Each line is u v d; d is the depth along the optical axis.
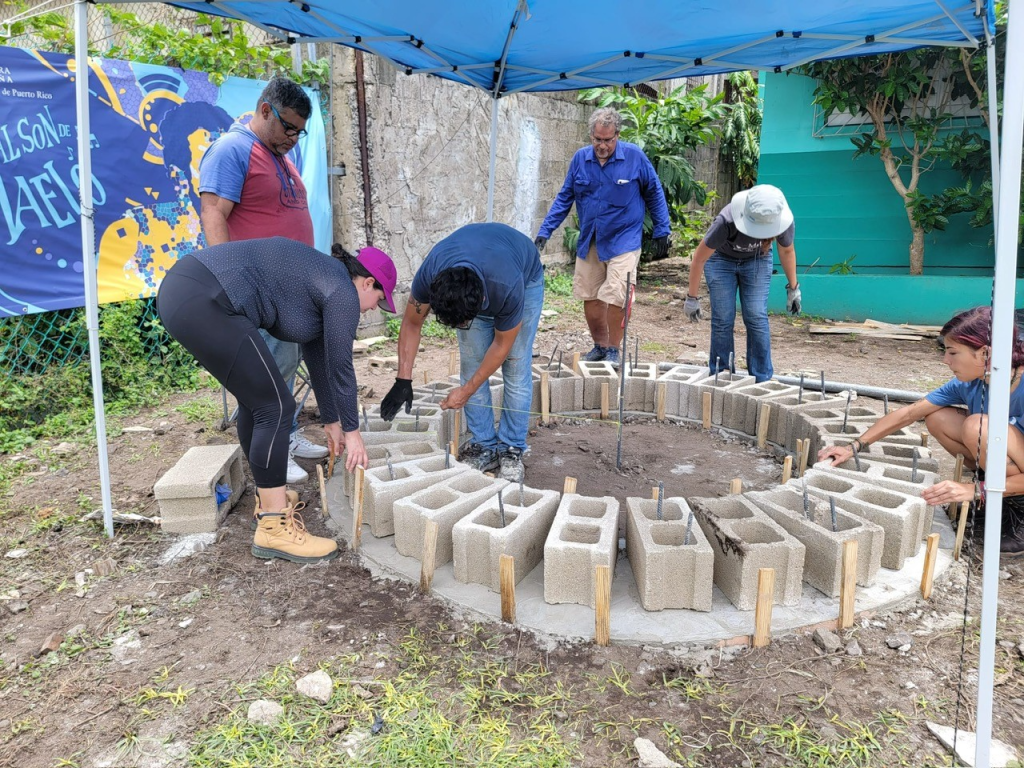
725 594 2.75
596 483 3.99
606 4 3.62
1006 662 2.43
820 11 3.54
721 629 2.55
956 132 8.10
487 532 2.75
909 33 3.74
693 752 2.07
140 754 2.06
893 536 2.86
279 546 3.02
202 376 5.80
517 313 3.21
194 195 5.79
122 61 5.18
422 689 2.30
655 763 2.00
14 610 2.71
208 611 2.72
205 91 5.77
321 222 6.62
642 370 5.39
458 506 2.98
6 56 4.56
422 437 3.71
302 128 3.50
